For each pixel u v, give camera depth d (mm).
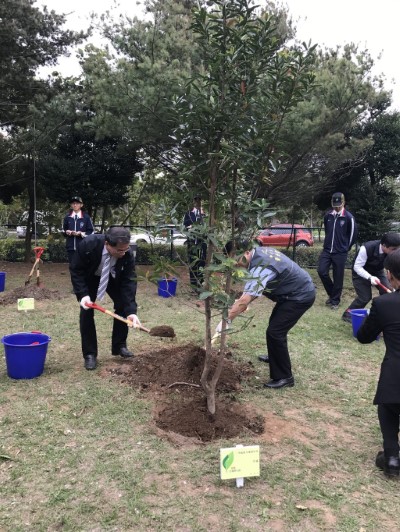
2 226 15203
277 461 3023
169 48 8570
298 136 8406
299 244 14164
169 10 9883
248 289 3793
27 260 14406
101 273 4371
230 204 3062
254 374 4555
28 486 2715
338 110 8984
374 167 11664
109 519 2455
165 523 2439
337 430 3521
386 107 11477
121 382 4195
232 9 2666
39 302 7668
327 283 7934
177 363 4293
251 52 2742
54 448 3105
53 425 3398
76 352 5098
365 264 6398
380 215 11492
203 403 3604
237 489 2730
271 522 2475
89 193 12773
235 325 6414
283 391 4203
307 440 3342
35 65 12141
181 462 2965
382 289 6266
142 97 7949
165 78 7648
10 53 11617
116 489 2697
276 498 2670
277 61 2904
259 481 2811
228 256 3016
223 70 2758
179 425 3369
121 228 4148
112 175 13023
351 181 12195
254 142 2879
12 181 13625
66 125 11828
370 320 3123
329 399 4090
